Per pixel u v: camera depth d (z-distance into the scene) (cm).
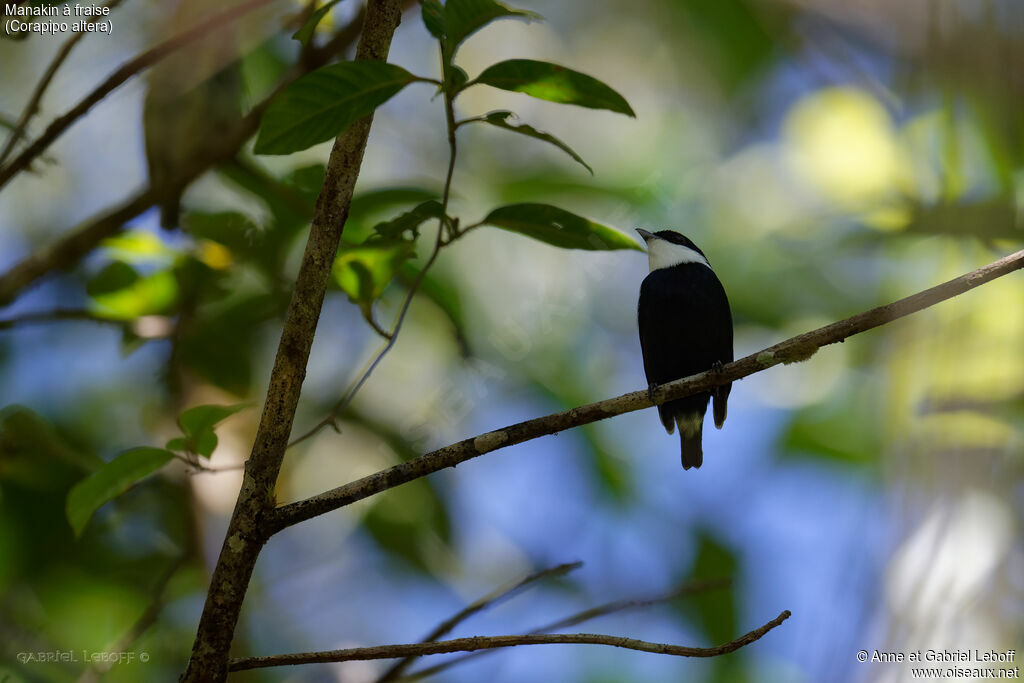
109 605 1039
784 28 1386
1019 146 759
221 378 1015
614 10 1517
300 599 1211
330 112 519
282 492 1130
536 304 1311
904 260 1196
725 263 1471
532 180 1321
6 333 1121
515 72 555
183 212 950
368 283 646
